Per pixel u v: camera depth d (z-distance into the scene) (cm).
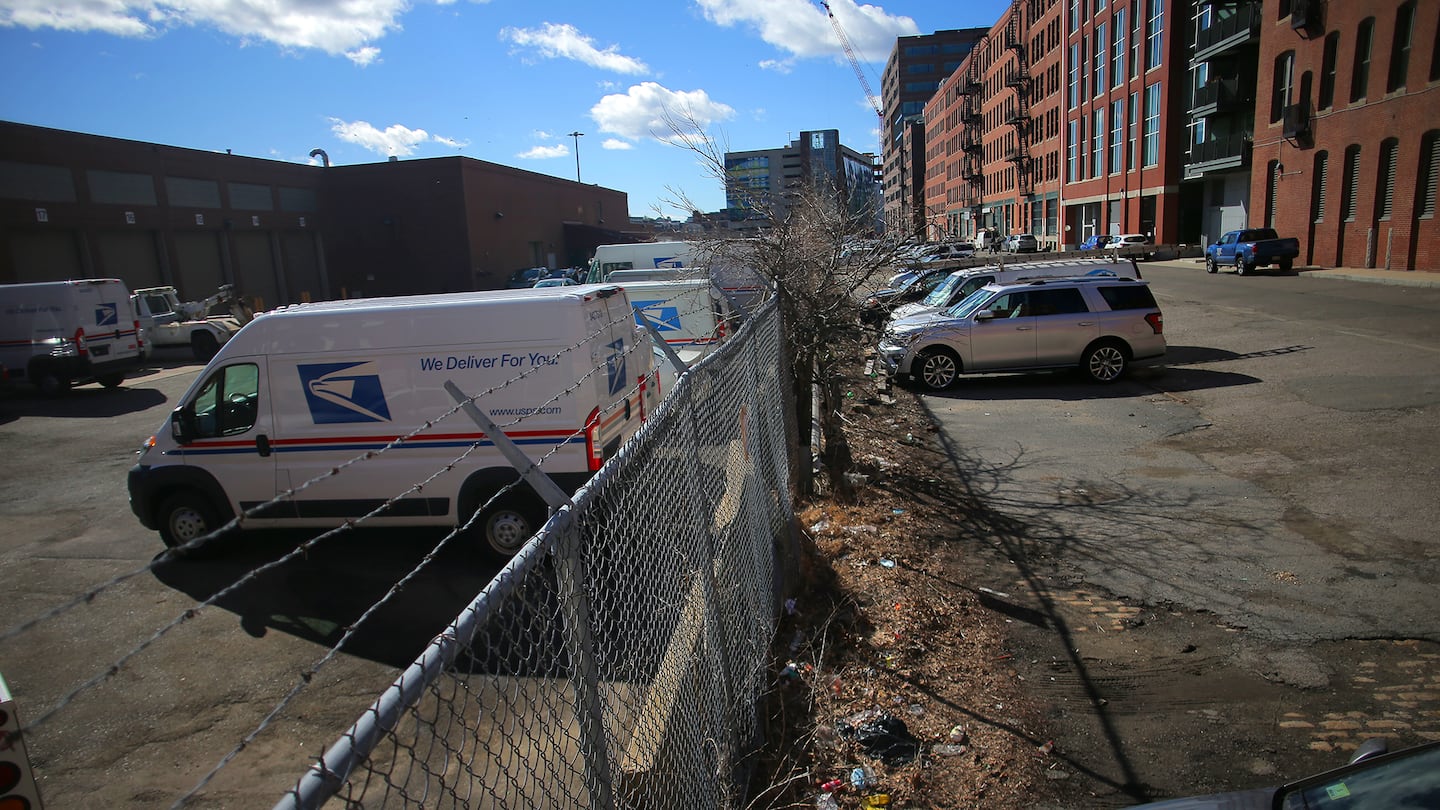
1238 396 1242
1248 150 3969
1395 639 523
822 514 768
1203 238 4688
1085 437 1087
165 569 745
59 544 848
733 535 418
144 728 492
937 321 1505
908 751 422
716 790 341
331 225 4291
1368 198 3044
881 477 923
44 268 2939
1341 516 731
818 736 430
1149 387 1381
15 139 2811
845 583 614
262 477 740
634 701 281
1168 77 4606
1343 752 420
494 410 705
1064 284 1482
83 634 623
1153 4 4766
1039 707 469
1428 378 1209
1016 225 7488
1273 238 3288
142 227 3291
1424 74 2742
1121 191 5250
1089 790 398
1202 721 450
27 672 568
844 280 880
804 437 847
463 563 726
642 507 301
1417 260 2817
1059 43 6209
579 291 728
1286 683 484
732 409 461
